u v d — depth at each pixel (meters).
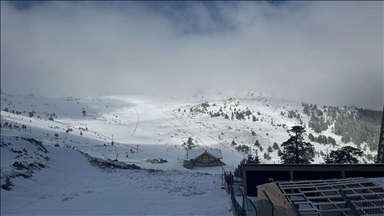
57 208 21.83
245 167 26.42
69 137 132.38
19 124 140.38
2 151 38.94
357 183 14.02
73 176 35.75
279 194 13.81
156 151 122.06
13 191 25.69
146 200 24.09
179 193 26.89
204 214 19.36
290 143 44.12
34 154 42.81
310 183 14.86
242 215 14.23
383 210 11.34
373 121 71.12
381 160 30.92
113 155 99.06
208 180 33.62
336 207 12.78
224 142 147.88
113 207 21.98
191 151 95.75
